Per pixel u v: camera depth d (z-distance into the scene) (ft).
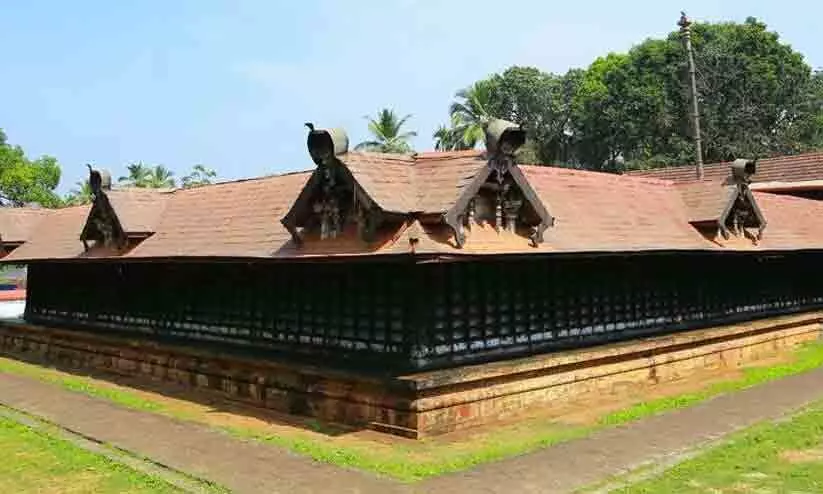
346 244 37.88
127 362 58.34
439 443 35.35
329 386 40.57
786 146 166.40
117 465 33.17
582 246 42.50
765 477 29.68
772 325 63.77
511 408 40.86
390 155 40.60
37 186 151.53
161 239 54.95
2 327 75.61
